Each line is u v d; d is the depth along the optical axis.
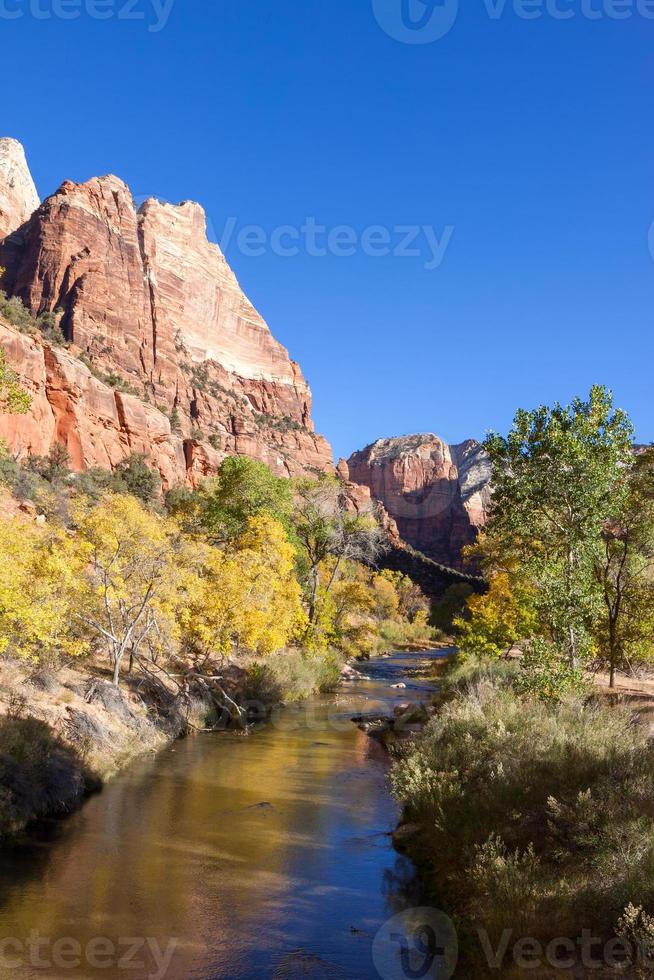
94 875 9.14
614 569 22.27
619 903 5.55
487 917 6.38
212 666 25.72
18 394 15.04
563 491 17.05
